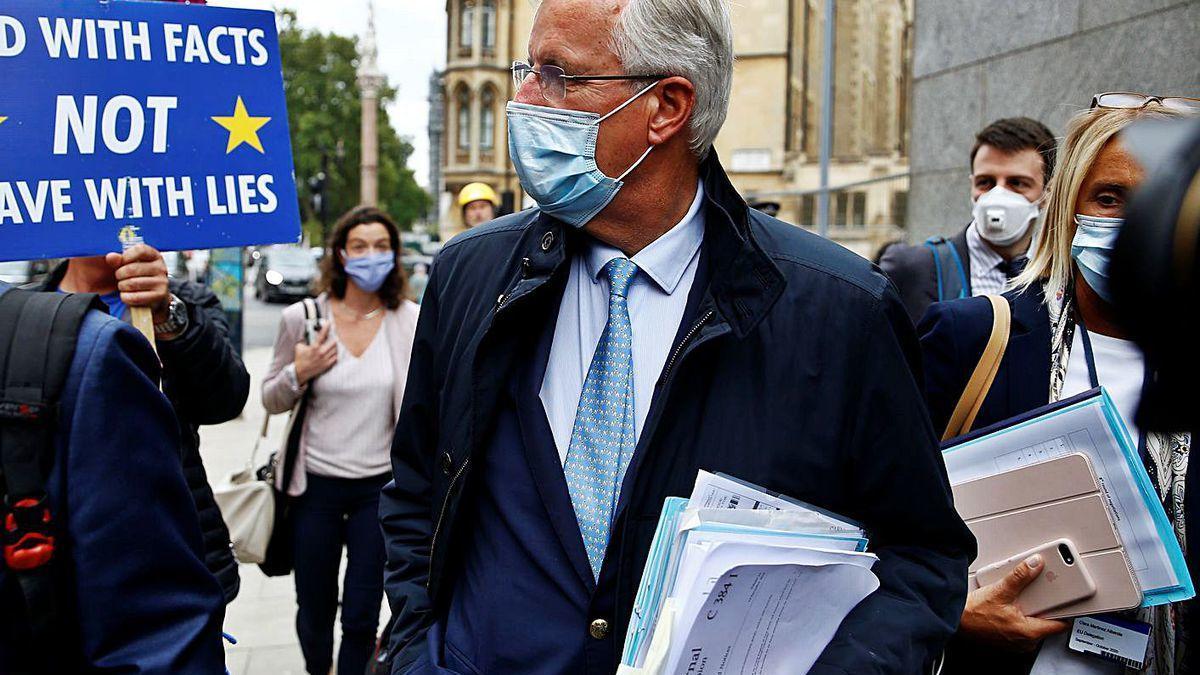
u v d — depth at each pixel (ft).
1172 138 2.27
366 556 12.39
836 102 130.62
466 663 5.41
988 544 6.42
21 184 7.17
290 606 17.12
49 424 4.69
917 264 11.67
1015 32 16.06
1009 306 7.01
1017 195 10.82
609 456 5.35
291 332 12.71
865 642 4.96
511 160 5.68
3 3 7.11
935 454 5.37
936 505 5.32
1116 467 6.09
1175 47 12.65
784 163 122.93
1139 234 2.24
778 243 5.48
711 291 5.29
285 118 8.28
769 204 19.25
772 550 4.52
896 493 5.29
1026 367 6.82
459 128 215.10
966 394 6.89
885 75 139.03
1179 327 2.21
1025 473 6.31
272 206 8.21
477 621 5.43
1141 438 6.47
